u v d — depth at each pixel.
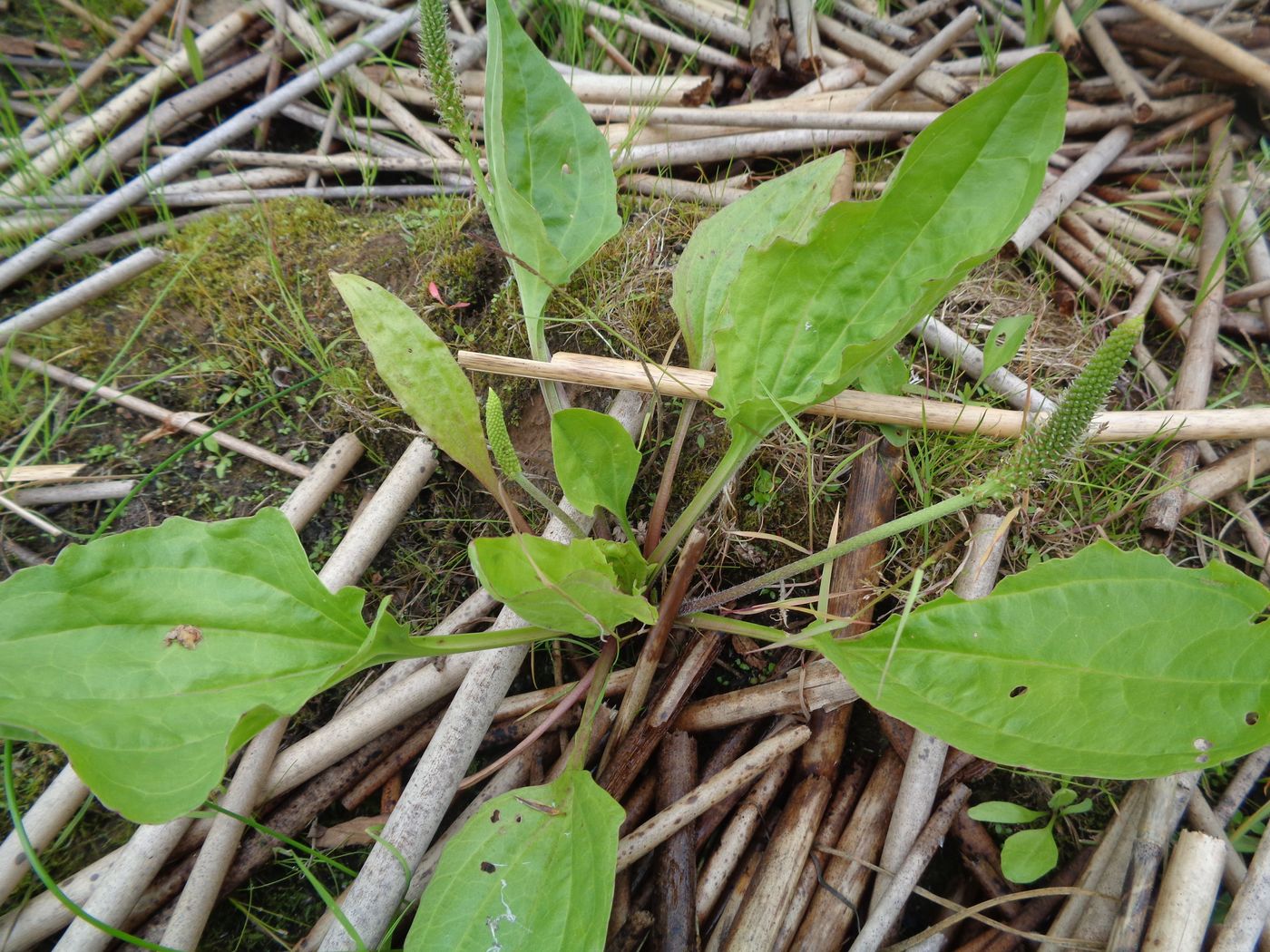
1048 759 0.26
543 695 0.34
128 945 0.29
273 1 0.46
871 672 0.28
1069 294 0.41
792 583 0.36
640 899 0.31
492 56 0.31
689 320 0.34
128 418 0.38
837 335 0.29
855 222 0.27
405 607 0.36
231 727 0.26
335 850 0.32
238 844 0.30
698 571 0.36
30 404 0.37
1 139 0.44
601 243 0.34
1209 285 0.39
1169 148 0.45
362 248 0.40
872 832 0.32
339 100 0.46
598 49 0.49
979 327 0.39
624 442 0.31
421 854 0.29
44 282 0.41
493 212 0.32
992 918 0.31
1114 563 0.27
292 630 0.29
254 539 0.29
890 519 0.35
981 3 0.51
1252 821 0.31
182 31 0.44
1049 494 0.36
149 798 0.24
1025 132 0.26
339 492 0.37
